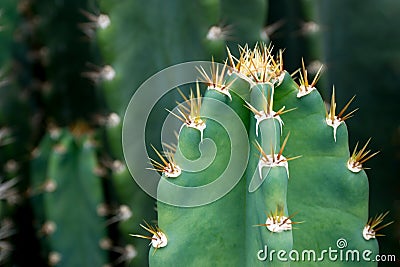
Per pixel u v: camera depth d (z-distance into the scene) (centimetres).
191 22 71
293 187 53
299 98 52
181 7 71
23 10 87
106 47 71
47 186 79
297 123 53
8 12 84
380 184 83
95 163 79
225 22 74
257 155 50
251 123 52
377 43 83
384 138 84
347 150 53
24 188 86
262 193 49
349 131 85
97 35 71
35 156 83
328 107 82
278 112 50
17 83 86
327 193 53
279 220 48
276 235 48
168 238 52
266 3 74
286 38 79
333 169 53
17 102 86
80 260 80
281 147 51
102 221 79
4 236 82
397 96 83
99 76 73
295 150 53
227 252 53
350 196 53
